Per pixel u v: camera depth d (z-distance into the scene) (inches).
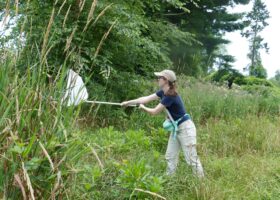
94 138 221.5
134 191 165.8
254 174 227.5
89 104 313.0
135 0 374.9
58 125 124.3
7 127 110.3
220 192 191.2
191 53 703.1
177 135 219.8
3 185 110.3
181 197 187.2
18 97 119.6
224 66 890.7
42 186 119.1
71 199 133.6
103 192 164.1
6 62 122.8
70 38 131.7
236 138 312.3
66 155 120.4
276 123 389.1
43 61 124.6
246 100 464.4
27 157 114.8
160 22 412.8
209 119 384.8
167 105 217.0
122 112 338.0
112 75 349.1
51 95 126.5
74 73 134.1
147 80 391.9
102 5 313.9
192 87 468.1
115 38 354.6
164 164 221.9
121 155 223.3
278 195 201.3
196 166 213.6
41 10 295.7
